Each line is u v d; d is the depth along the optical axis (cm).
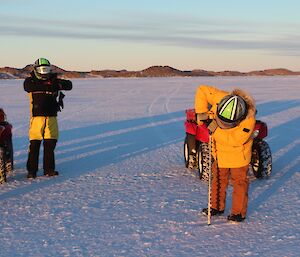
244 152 570
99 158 1040
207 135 797
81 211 636
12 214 628
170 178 831
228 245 506
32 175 842
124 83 7388
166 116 1952
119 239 528
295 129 1489
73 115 2036
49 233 551
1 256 483
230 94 564
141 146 1197
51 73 845
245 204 582
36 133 837
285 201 674
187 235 538
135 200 688
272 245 504
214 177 602
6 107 2486
